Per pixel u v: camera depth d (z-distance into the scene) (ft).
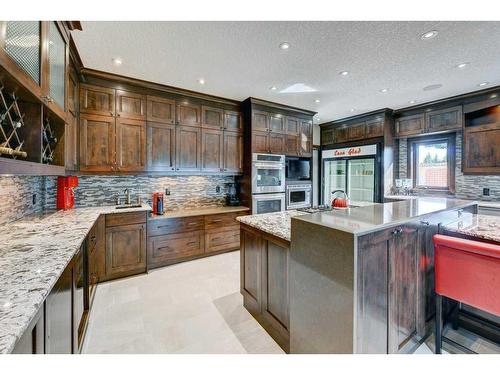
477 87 11.18
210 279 9.76
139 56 8.36
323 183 18.98
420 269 5.61
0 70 3.43
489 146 11.40
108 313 7.32
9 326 2.30
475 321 6.41
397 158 15.78
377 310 4.47
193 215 11.70
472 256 4.87
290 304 5.37
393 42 7.48
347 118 16.96
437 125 13.26
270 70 9.48
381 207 6.68
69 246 4.71
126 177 11.68
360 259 4.09
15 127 4.56
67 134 7.43
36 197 8.63
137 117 10.66
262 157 13.47
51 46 5.41
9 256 4.15
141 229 10.11
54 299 3.63
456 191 13.56
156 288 8.96
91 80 9.64
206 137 12.55
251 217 7.88
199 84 10.90
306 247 4.89
